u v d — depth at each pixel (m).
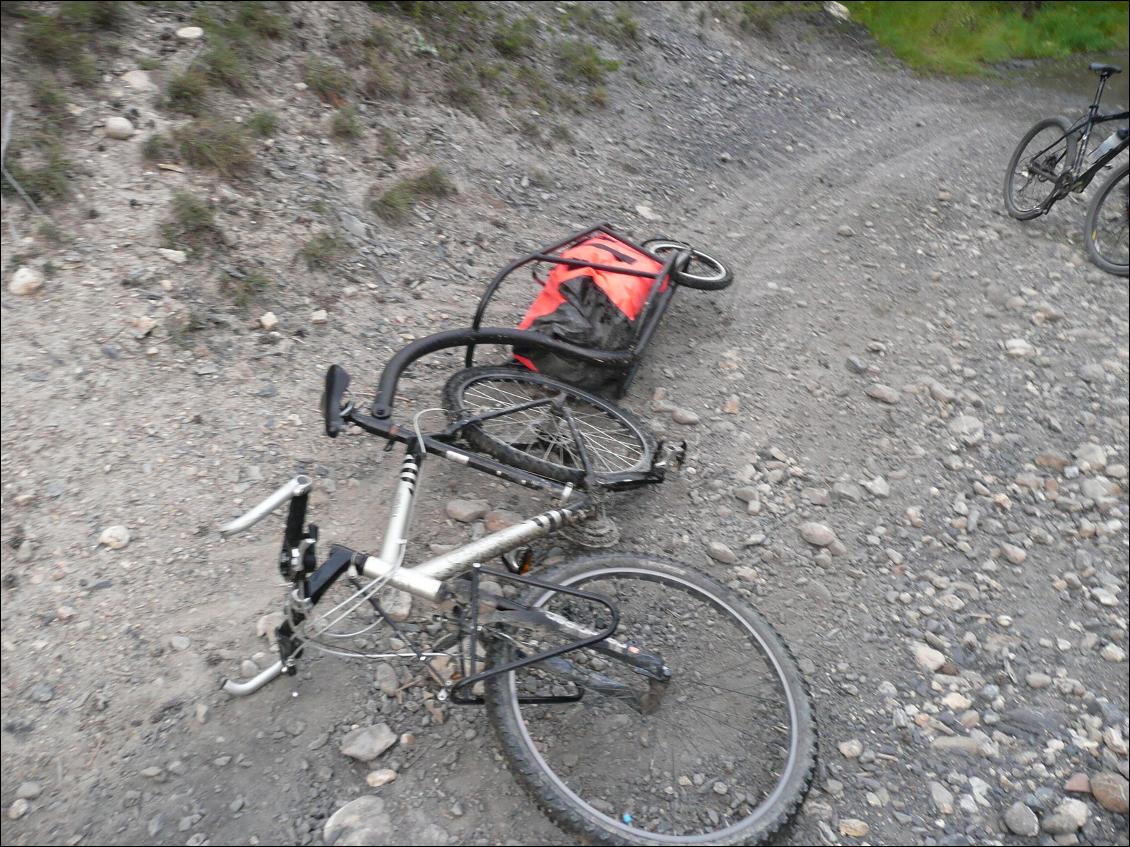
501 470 3.16
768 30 11.34
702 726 2.86
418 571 2.62
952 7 15.15
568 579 2.83
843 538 3.87
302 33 5.89
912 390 4.91
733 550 3.68
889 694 3.20
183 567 3.09
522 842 2.57
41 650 2.76
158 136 4.44
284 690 2.82
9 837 2.38
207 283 4.07
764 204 6.97
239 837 2.46
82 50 4.60
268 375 3.88
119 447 3.36
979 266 6.53
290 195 4.74
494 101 6.71
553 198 6.05
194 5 5.45
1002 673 3.37
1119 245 6.94
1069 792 2.96
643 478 3.54
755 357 4.96
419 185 5.35
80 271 3.80
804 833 2.70
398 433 3.09
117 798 2.50
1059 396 5.16
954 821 2.82
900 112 10.35
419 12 6.88
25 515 3.06
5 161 3.91
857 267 6.22
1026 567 3.90
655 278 4.13
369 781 2.63
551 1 8.86
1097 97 6.82
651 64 8.83
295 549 2.48
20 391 3.37
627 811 2.63
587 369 4.18
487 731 2.81
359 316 4.37
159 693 2.74
